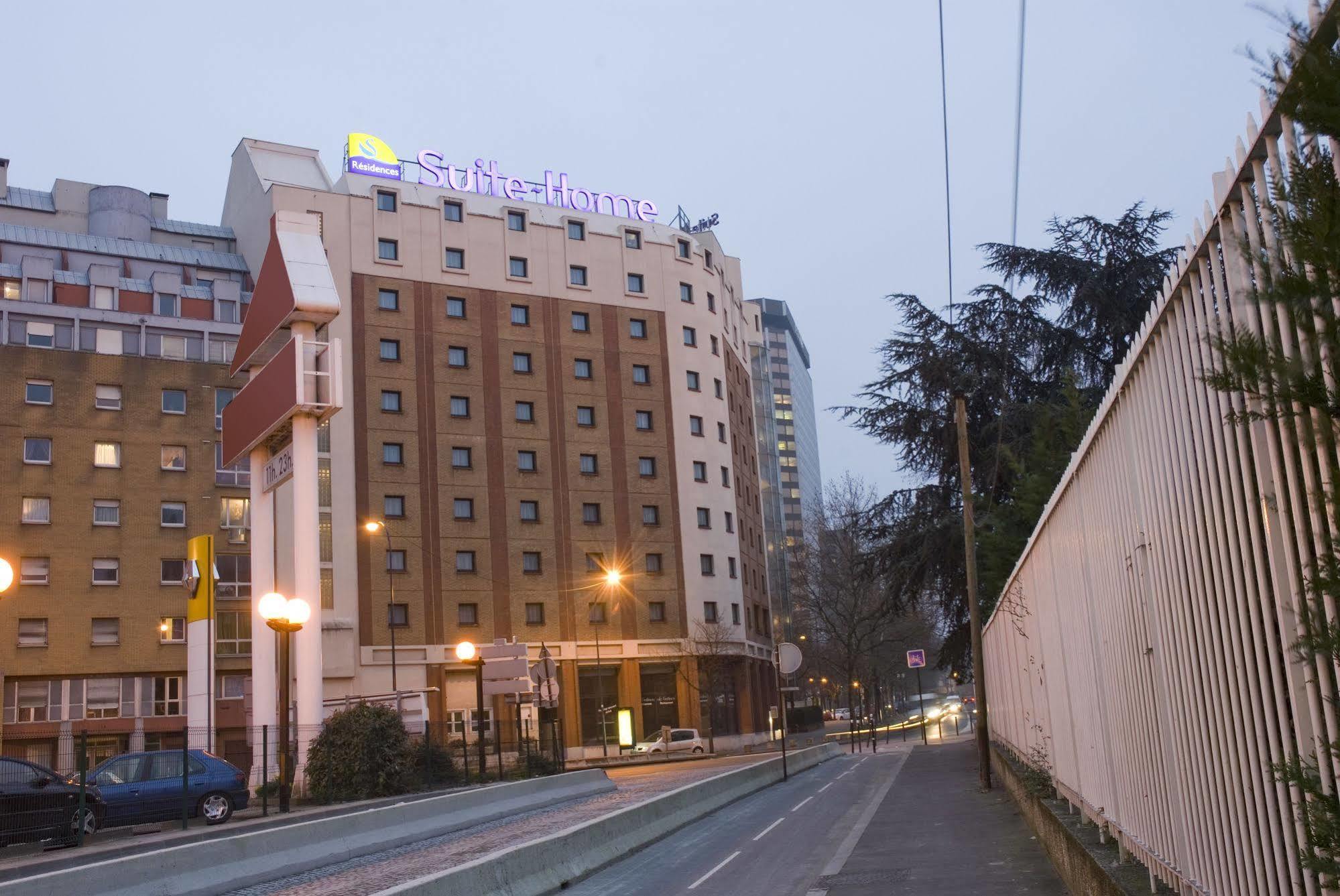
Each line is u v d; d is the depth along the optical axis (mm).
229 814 25797
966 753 41125
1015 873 12602
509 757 40156
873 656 90500
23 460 60219
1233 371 3781
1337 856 3693
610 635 73062
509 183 81875
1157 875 7676
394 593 67125
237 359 40031
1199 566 5910
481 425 71750
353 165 74625
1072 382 29844
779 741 87250
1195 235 5164
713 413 81688
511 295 74500
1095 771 10000
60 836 20656
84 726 58469
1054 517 11383
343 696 64125
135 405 63125
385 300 70438
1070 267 35188
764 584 93125
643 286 79688
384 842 21625
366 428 68250
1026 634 15867
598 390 76250
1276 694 4793
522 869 13797
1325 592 3631
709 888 13930
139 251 69188
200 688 37531
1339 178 3434
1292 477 4223
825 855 16094
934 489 38844
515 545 71312
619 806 27375
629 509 75625
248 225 73250
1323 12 3270
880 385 38594
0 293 63188
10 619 58406
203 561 38781
